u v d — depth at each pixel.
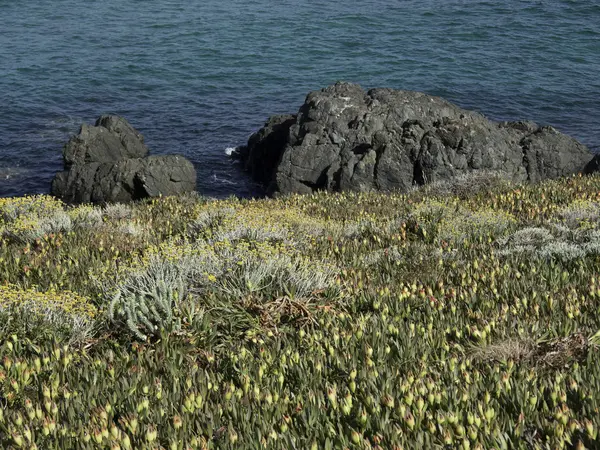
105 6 85.81
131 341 7.91
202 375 6.66
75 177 35.06
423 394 5.95
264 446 5.27
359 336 7.45
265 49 66.50
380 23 76.19
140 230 14.20
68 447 5.41
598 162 29.33
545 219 13.77
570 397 5.89
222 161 40.97
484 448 5.11
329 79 57.97
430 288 9.20
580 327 7.52
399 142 31.72
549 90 54.03
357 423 5.59
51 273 10.47
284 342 7.59
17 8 84.56
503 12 79.94
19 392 6.46
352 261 11.07
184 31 73.25
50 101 51.34
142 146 40.97
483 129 31.41
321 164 33.38
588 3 82.38
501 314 8.02
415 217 14.18
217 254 10.36
